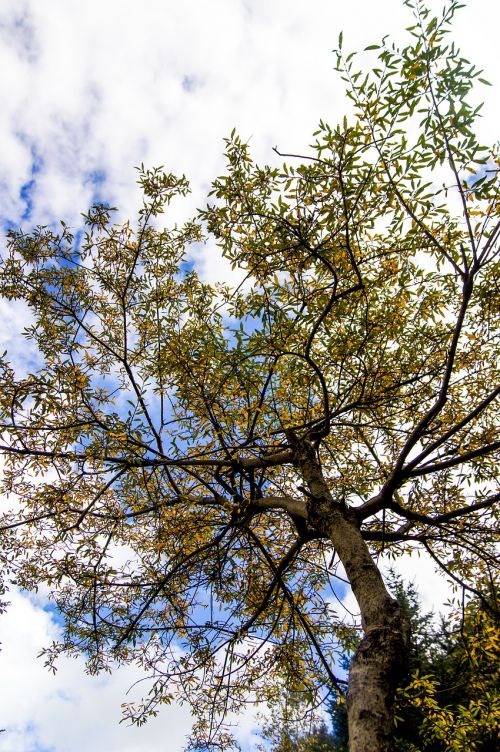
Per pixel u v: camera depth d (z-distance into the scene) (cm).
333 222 390
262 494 533
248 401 457
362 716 243
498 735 414
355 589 326
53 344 484
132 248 517
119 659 531
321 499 402
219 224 402
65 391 416
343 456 566
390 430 528
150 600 495
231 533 509
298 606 560
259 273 413
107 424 421
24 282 486
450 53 301
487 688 425
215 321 468
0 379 411
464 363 483
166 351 458
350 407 453
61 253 506
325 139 346
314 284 432
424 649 779
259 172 393
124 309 506
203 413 459
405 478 405
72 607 523
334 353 464
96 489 492
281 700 560
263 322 430
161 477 521
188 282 508
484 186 325
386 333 453
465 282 339
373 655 272
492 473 482
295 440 474
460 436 484
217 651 514
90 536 469
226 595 569
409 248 392
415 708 438
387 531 498
